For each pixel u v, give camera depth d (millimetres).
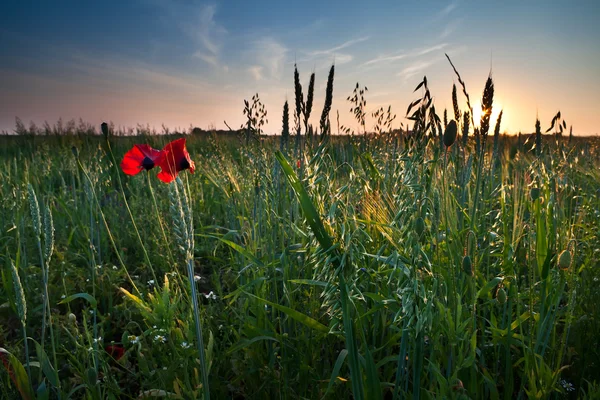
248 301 2592
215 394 2240
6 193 4719
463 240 2145
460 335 1773
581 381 2121
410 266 1613
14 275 1718
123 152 10156
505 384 2010
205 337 2348
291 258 2607
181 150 2391
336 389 2150
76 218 4504
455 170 2725
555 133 3541
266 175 2992
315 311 2328
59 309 3295
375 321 2240
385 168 2523
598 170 4316
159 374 1977
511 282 2234
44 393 1758
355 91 3674
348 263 1606
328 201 2000
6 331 2951
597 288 2512
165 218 4633
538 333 1948
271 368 2232
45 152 8922
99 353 2094
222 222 5082
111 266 4020
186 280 2711
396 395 1798
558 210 2701
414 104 1763
